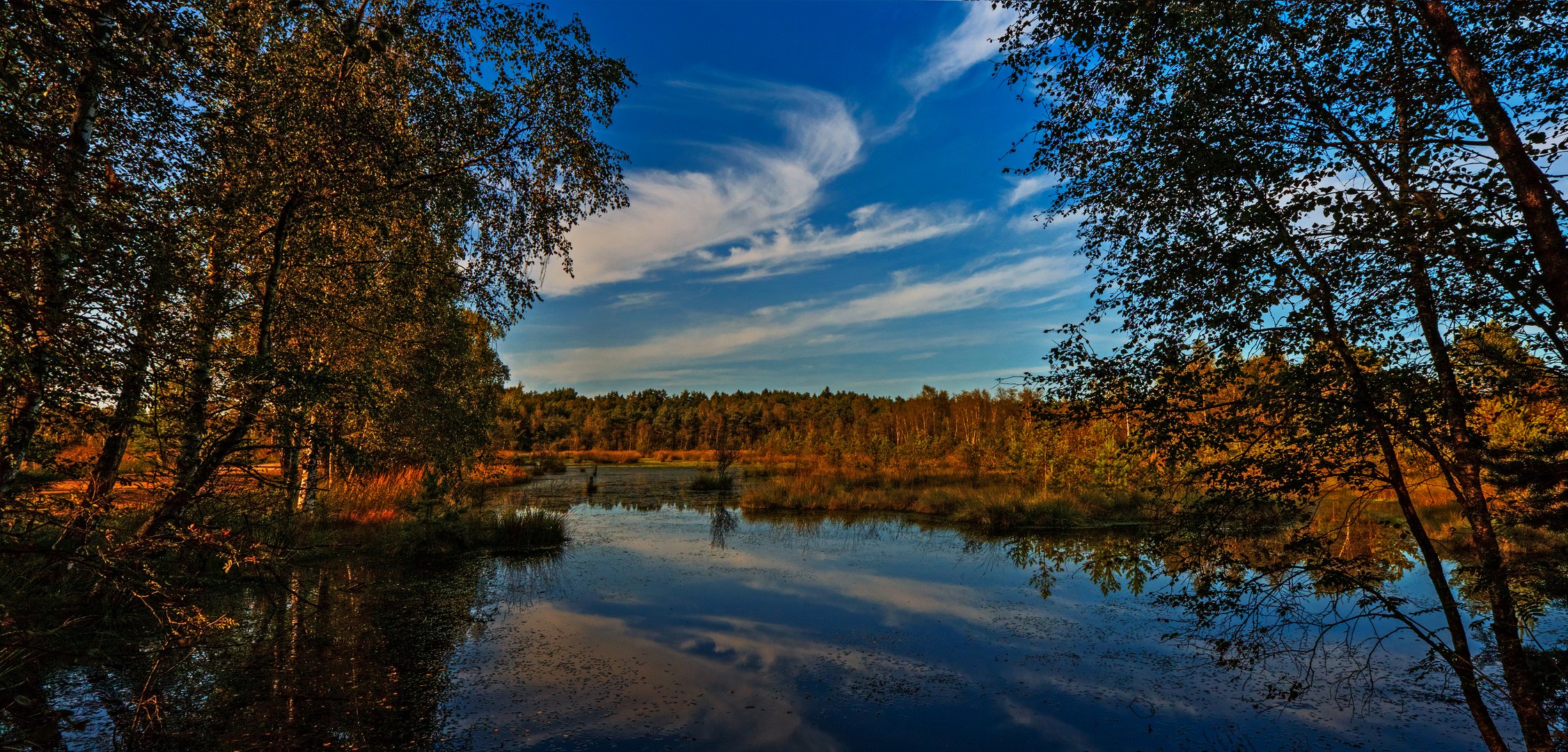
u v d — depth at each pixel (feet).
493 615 24.25
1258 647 19.65
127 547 16.42
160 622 16.12
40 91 12.62
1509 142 10.22
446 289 30.66
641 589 28.81
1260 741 15.08
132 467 19.12
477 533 39.88
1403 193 12.37
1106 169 16.96
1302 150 14.33
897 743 14.80
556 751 14.06
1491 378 12.42
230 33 15.56
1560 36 11.60
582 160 27.71
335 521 39.27
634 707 16.39
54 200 11.76
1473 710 14.15
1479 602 24.41
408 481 50.31
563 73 26.35
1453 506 43.32
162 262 13.61
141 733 14.07
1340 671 19.12
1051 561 35.78
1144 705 16.98
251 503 21.84
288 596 25.54
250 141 17.93
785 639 22.02
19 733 13.48
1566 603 20.10
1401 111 13.34
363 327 32.58
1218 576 16.60
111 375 13.24
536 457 131.23
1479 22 12.62
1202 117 15.05
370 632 21.76
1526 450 11.79
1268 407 14.48
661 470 126.62
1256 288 14.98
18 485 15.15
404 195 24.73
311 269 26.94
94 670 16.70
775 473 98.12
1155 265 16.24
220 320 18.01
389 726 14.99
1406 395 13.56
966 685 18.17
